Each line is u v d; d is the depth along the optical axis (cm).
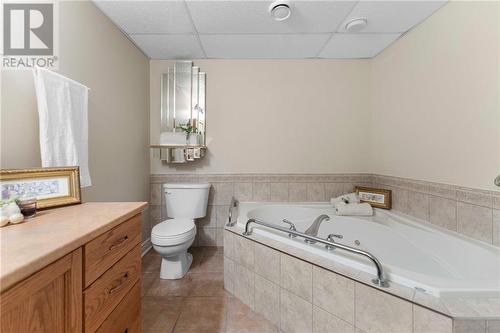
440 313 79
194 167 243
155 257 221
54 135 101
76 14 134
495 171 123
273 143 244
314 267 115
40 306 51
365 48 217
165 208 242
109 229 75
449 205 150
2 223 68
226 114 242
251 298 149
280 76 242
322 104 242
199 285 175
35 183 87
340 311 106
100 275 72
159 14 164
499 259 112
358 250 106
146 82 232
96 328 69
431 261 145
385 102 218
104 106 162
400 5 155
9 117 95
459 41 142
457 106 144
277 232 156
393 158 207
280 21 173
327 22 175
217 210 244
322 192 242
